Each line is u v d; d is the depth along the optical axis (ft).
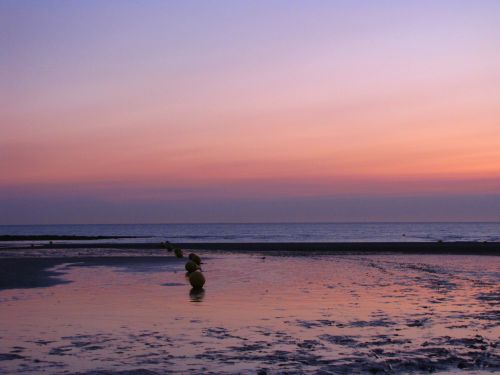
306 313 47.52
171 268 99.25
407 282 74.33
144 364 30.01
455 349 33.53
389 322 42.96
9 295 60.29
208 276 84.53
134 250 169.58
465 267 101.24
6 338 36.88
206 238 318.24
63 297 58.49
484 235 351.87
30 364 30.01
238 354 32.35
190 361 30.68
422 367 29.30
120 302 54.60
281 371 28.53
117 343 35.32
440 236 334.03
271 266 105.81
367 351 33.09
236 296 59.41
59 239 315.58
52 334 38.24
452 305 52.13
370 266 105.09
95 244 219.00
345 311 48.67
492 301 54.85
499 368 29.25
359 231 506.89
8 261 115.03
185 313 47.57
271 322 43.04
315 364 30.01
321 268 100.68
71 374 27.96
